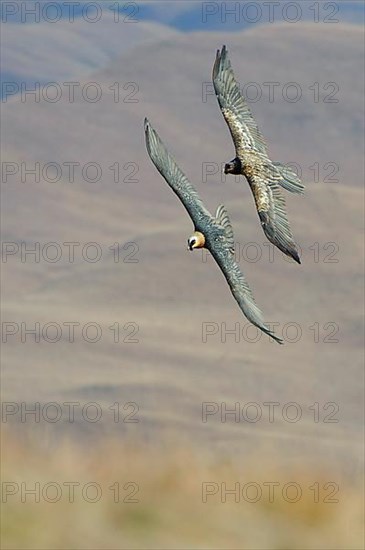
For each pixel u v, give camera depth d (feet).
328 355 500.33
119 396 437.17
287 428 394.73
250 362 493.36
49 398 422.82
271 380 474.90
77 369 485.97
